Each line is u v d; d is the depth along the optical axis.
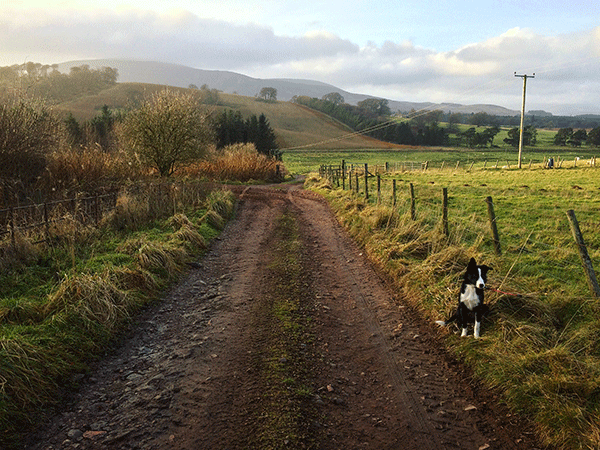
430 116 197.75
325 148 120.50
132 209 12.08
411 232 10.91
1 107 12.27
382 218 12.45
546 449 3.86
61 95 132.25
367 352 5.82
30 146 12.67
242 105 161.00
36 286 6.85
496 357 5.17
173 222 12.20
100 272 7.32
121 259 8.50
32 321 5.58
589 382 4.38
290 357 5.50
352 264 10.12
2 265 7.22
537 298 6.31
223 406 4.40
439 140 147.25
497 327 5.85
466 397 4.74
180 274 8.92
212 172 31.27
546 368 4.79
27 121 12.80
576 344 5.18
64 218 9.68
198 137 25.50
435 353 5.77
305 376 5.07
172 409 4.34
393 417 4.36
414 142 147.75
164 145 23.84
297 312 7.07
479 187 22.94
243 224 14.99
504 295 6.44
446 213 10.23
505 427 4.20
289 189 28.00
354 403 4.60
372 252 10.64
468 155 100.00
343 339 6.21
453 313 6.43
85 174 14.51
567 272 7.95
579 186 22.34
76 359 5.11
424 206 15.87
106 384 4.80
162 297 7.64
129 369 5.16
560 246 10.12
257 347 5.78
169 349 5.71
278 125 146.75
